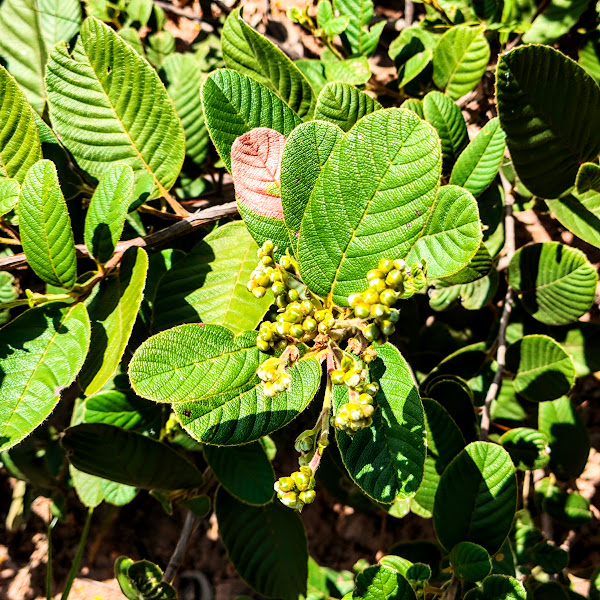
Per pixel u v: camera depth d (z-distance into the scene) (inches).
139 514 30.2
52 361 15.5
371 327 12.3
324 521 29.0
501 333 21.7
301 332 12.4
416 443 14.0
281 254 14.4
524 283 21.4
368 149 12.6
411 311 23.5
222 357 12.9
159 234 17.8
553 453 22.1
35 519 30.8
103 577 29.6
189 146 22.4
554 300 21.2
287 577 21.6
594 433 27.5
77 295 16.2
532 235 28.0
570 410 22.1
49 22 21.8
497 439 21.7
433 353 24.5
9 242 17.1
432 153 12.5
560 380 20.6
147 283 19.9
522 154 17.6
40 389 15.3
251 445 20.4
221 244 17.6
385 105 24.2
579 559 26.3
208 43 30.0
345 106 16.8
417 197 12.7
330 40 23.1
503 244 21.7
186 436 22.8
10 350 15.5
